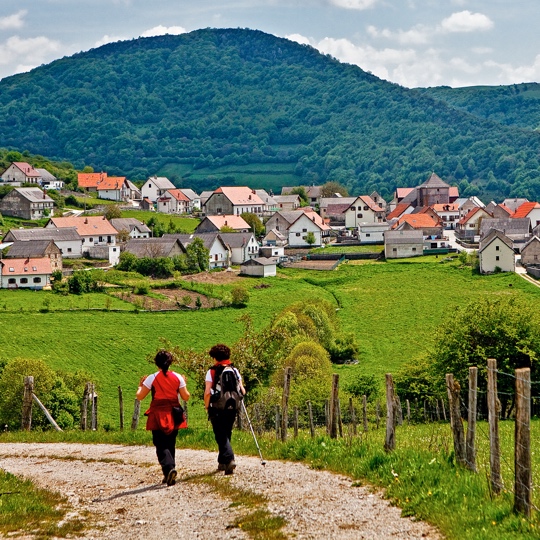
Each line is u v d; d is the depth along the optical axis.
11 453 37.16
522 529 19.78
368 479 25.28
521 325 71.19
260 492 24.81
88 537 22.41
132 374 118.00
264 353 63.84
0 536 22.97
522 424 21.08
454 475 24.34
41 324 141.88
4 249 199.00
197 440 35.75
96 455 34.69
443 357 72.75
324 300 157.00
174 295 173.75
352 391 90.44
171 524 22.80
